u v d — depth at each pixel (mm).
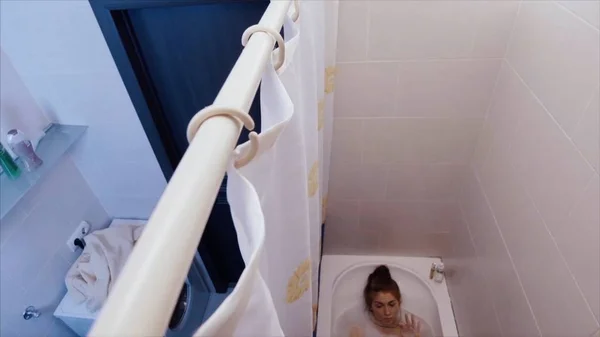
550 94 748
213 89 1142
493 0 899
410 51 1015
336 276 1598
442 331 1419
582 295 631
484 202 1121
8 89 1113
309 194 661
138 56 1060
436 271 1548
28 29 1028
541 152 781
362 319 1599
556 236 718
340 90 1122
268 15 398
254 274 211
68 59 1089
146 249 172
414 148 1243
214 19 979
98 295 1245
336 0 833
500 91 1010
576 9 655
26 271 1200
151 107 1162
